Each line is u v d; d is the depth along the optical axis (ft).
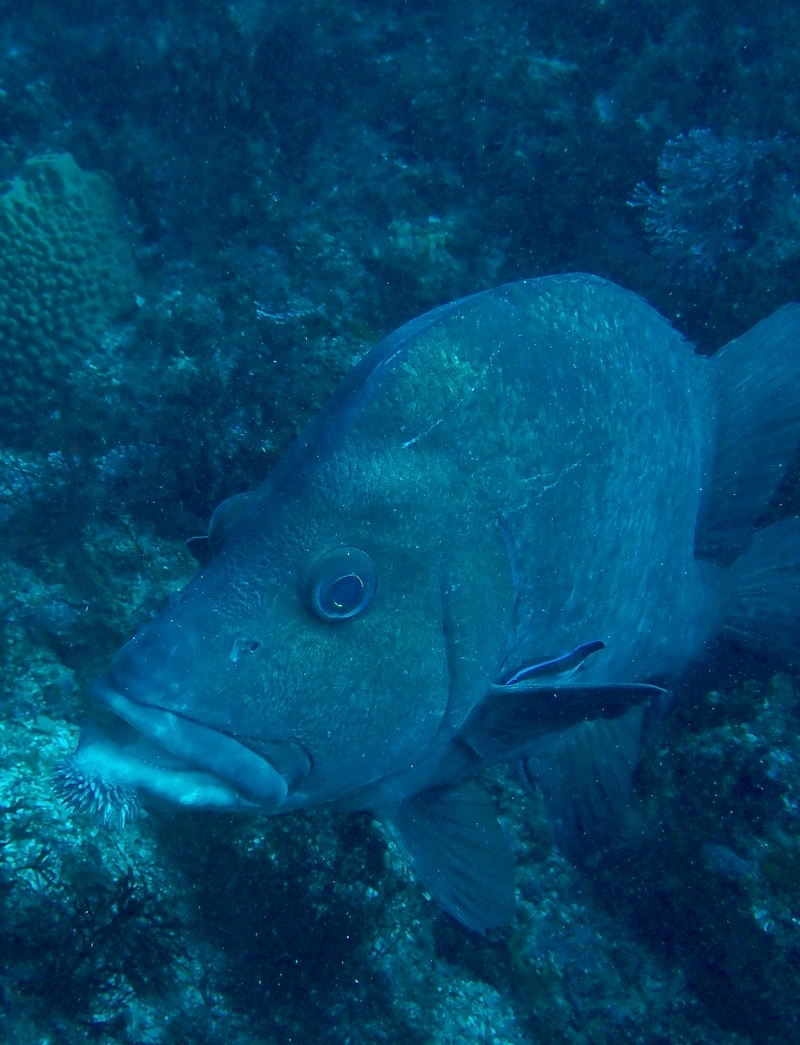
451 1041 2.68
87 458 3.46
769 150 3.94
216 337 3.86
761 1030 2.73
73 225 3.97
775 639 3.03
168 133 4.35
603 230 4.14
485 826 2.50
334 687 1.94
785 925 2.76
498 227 4.18
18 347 3.70
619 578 2.51
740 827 2.92
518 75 4.15
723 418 2.80
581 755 2.69
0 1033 2.21
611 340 2.35
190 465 3.38
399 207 4.16
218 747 1.85
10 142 4.46
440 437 2.02
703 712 3.13
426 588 2.03
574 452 2.26
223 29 4.24
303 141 4.23
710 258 3.94
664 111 4.11
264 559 1.89
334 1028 2.63
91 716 1.91
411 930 2.83
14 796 2.61
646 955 2.92
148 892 2.56
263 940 2.64
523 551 2.20
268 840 2.74
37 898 2.40
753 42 4.03
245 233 4.15
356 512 1.93
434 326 2.02
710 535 2.89
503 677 2.29
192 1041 2.45
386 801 2.33
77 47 4.41
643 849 2.99
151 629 1.86
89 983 2.37
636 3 4.08
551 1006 2.81
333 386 3.65
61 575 3.22
